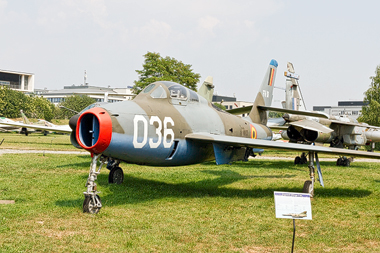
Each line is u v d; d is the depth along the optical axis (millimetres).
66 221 6980
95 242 5812
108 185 11289
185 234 6387
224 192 10961
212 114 12086
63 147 29094
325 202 9922
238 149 12242
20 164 16000
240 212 8289
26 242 5648
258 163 21922
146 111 9320
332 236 6586
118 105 8906
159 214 7820
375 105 56750
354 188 12445
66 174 13508
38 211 7633
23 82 129750
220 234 6512
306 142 20938
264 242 6113
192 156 10742
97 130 8070
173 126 9898
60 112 102812
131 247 5637
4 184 10938
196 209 8477
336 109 134125
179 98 10805
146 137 9008
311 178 10750
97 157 8180
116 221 7059
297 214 5422
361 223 7605
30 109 90438
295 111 17266
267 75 18250
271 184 12883
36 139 42094
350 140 22578
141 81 41562
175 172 15773
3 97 87125
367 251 5828
